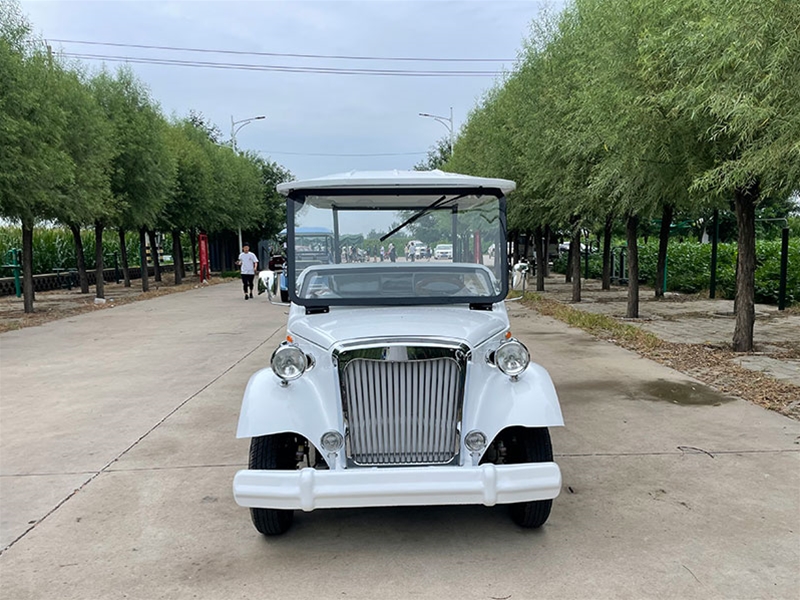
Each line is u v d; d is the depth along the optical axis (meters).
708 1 6.43
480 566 3.60
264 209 41.25
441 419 3.79
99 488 4.83
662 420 6.20
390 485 3.42
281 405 3.78
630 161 8.86
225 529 4.14
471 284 4.70
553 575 3.48
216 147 33.47
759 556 3.63
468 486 3.44
